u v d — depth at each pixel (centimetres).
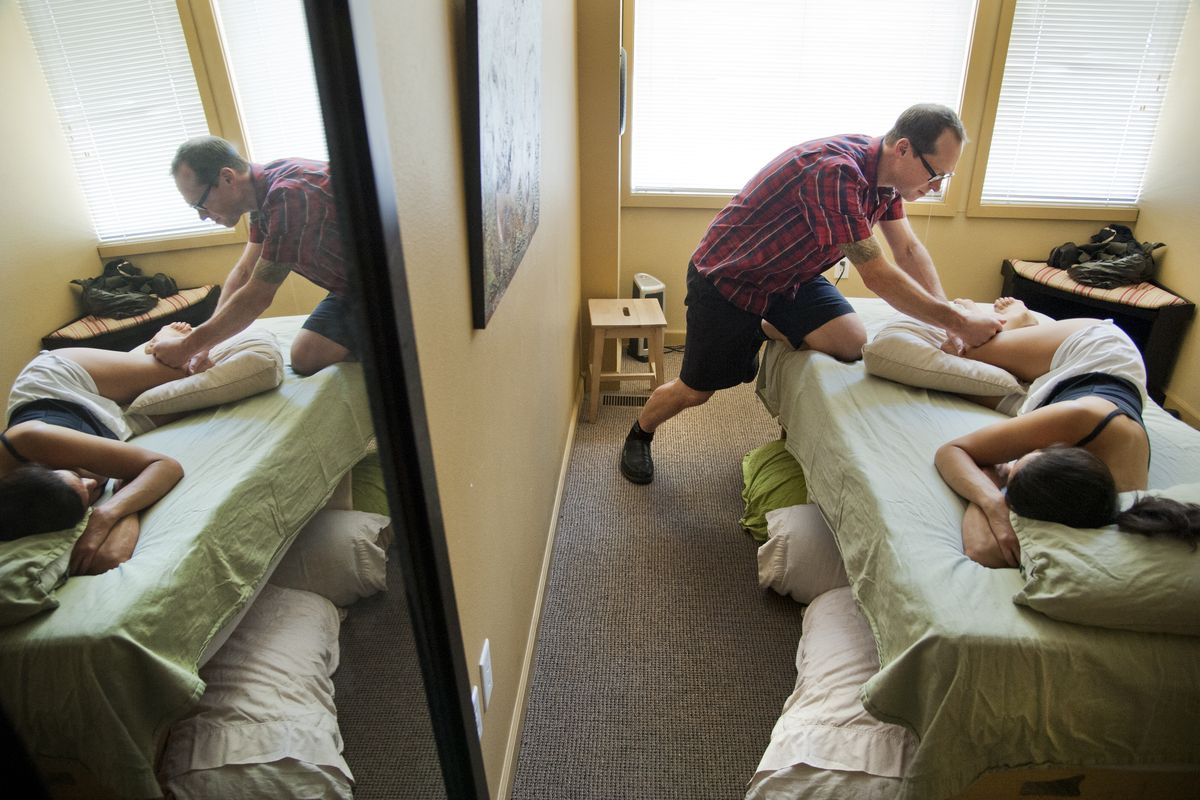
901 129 183
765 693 180
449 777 115
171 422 54
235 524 62
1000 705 115
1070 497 121
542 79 178
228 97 50
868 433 175
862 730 140
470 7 92
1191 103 300
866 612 144
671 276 369
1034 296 339
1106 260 321
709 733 170
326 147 59
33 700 48
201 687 61
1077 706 114
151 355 50
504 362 142
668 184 352
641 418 262
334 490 75
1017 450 152
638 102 337
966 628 116
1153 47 310
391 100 72
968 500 149
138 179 46
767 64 328
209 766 64
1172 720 115
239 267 56
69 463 47
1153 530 115
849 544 161
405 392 74
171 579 55
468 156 102
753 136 342
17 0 39
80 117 43
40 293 43
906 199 197
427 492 83
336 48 57
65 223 43
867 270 190
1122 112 322
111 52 43
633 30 323
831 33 321
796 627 200
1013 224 345
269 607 69
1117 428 144
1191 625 112
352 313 68
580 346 324
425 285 86
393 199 69
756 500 236
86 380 47
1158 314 297
